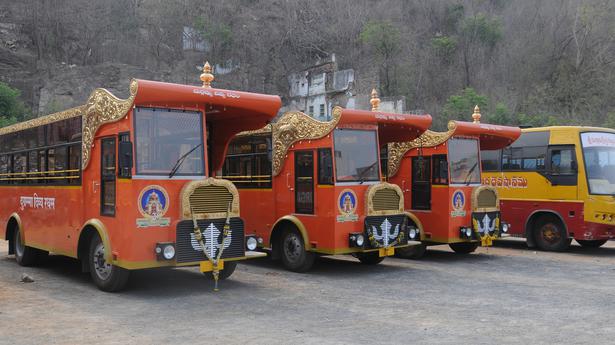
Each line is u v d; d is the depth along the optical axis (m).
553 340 6.15
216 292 8.96
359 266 12.05
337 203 10.56
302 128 11.23
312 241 10.90
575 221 14.09
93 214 8.96
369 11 52.41
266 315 7.38
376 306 7.97
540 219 15.02
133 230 8.08
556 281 10.12
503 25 51.41
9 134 12.16
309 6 52.91
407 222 12.02
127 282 9.65
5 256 13.27
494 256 13.78
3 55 45.72
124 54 49.56
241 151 12.63
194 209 8.48
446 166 12.73
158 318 7.18
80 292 8.91
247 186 12.42
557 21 48.12
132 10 51.41
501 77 47.78
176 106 8.57
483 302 8.27
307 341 6.10
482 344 5.99
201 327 6.73
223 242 8.73
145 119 8.27
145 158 8.23
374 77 42.69
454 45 49.41
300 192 11.23
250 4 53.62
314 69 45.69
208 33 48.72
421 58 49.03
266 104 9.31
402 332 6.50
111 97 8.65
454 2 54.81
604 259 13.22
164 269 11.31
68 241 9.66
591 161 14.15
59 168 10.05
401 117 11.59
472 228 12.96
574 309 7.77
